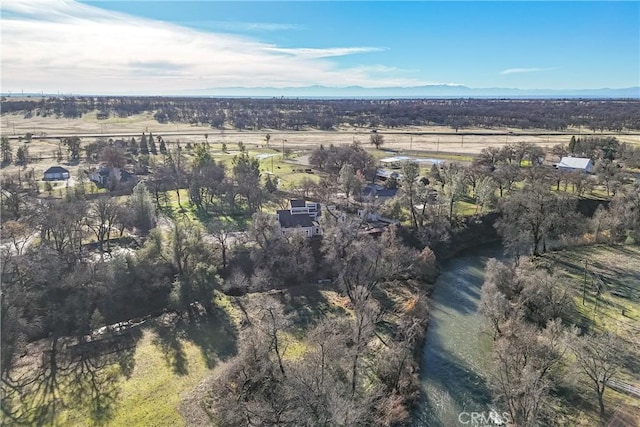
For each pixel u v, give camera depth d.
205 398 52.22
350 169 128.25
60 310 68.12
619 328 65.88
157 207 118.38
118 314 71.69
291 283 85.12
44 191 131.88
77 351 62.44
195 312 73.12
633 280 82.25
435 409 52.97
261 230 86.00
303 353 60.09
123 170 149.88
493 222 113.69
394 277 86.38
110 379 56.25
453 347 65.69
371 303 70.88
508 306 64.50
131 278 73.94
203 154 153.38
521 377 48.28
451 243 104.44
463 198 129.50
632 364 57.25
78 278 70.19
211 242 90.75
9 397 52.94
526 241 89.94
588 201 125.69
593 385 53.09
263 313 68.25
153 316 72.38
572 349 53.97
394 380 55.16
